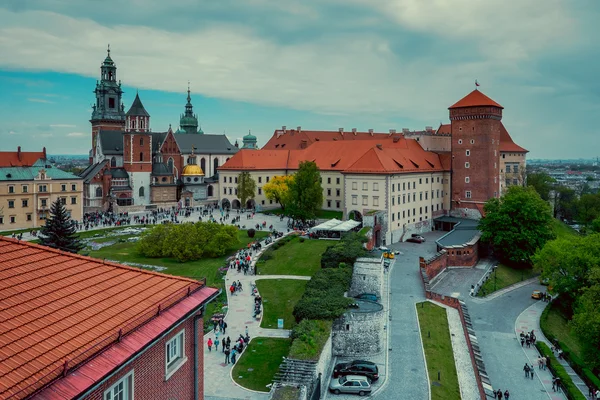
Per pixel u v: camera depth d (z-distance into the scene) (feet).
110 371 58.39
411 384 162.71
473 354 184.55
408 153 426.10
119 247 344.49
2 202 407.23
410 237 397.39
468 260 330.13
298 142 592.60
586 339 193.26
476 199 427.33
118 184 534.78
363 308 190.29
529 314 256.11
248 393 149.18
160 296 77.71
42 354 56.03
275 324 204.95
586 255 250.57
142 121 546.26
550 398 172.35
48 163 489.67
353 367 165.17
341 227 333.62
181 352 81.05
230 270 282.15
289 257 297.53
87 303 69.51
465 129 428.56
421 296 245.65
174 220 440.04
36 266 74.90
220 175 534.78
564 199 623.77
